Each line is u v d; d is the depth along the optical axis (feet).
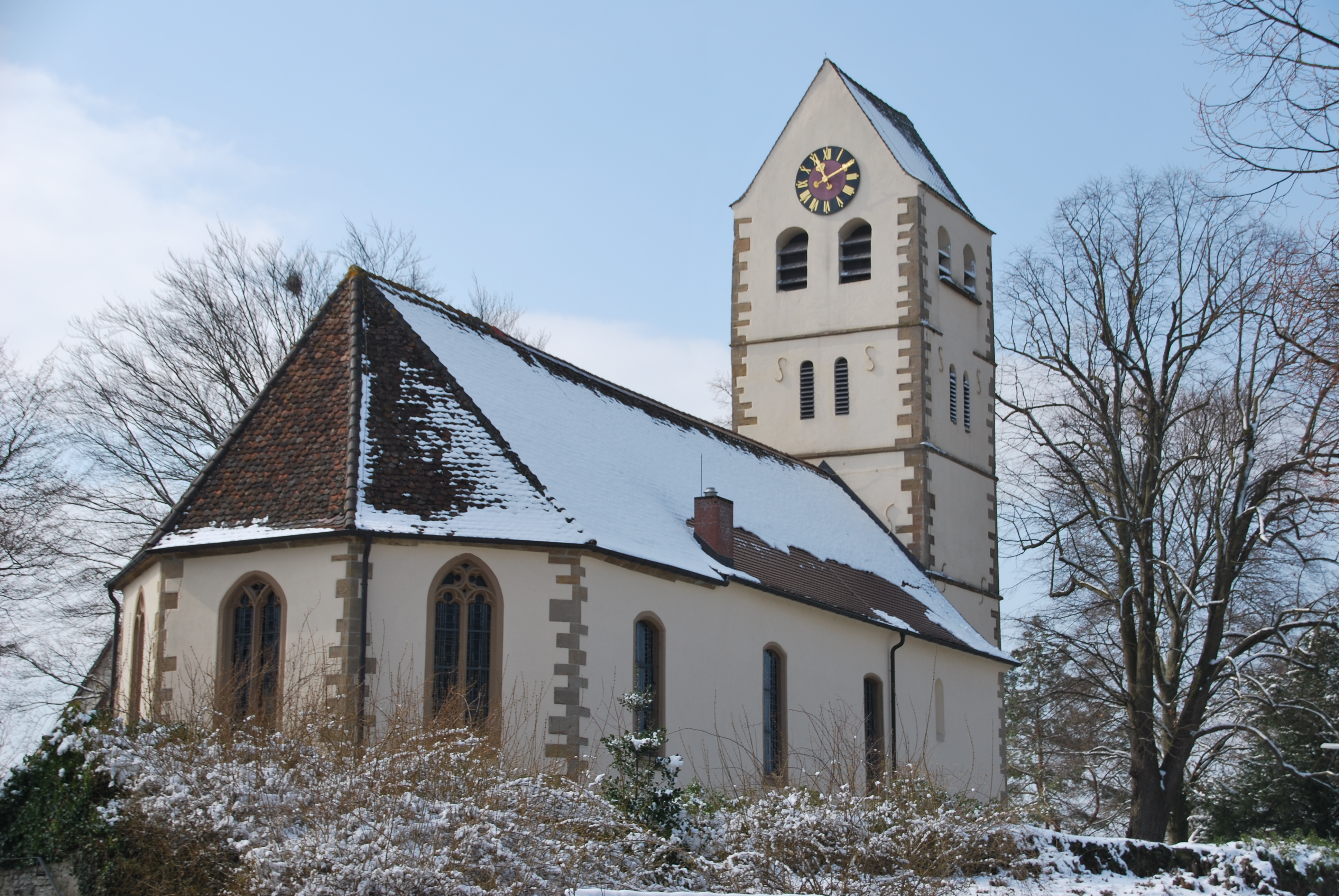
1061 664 157.89
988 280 172.86
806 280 160.86
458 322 110.01
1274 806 160.25
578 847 59.11
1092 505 137.90
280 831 55.16
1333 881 91.71
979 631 160.66
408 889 50.39
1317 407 74.28
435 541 87.61
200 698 83.56
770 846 67.36
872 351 156.46
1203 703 131.34
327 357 98.27
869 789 83.10
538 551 90.43
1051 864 79.30
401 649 86.07
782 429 159.22
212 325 147.02
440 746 62.95
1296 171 62.59
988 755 148.56
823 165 161.48
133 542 136.77
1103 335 137.69
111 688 102.68
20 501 132.67
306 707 72.33
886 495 153.48
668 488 115.14
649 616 97.96
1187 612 136.87
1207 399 138.41
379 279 105.40
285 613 86.28
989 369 170.09
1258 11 60.59
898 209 157.58
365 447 91.09
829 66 163.22
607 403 121.39
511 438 98.43
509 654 88.74
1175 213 135.33
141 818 59.77
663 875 65.16
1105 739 176.35
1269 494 129.80
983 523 164.35
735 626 108.06
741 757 106.52
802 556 126.82
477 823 54.54
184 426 142.61
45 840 63.46
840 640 122.72
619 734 92.43
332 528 85.81
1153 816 132.05
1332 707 154.40
